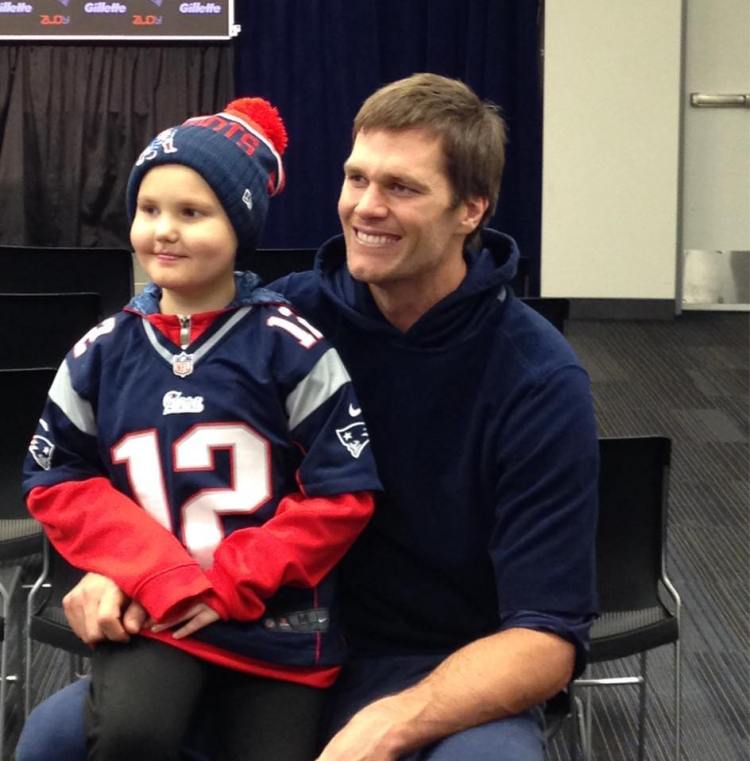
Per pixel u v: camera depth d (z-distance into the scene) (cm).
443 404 156
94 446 157
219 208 153
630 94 628
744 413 480
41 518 153
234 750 145
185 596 141
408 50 626
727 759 250
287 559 144
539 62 635
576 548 150
